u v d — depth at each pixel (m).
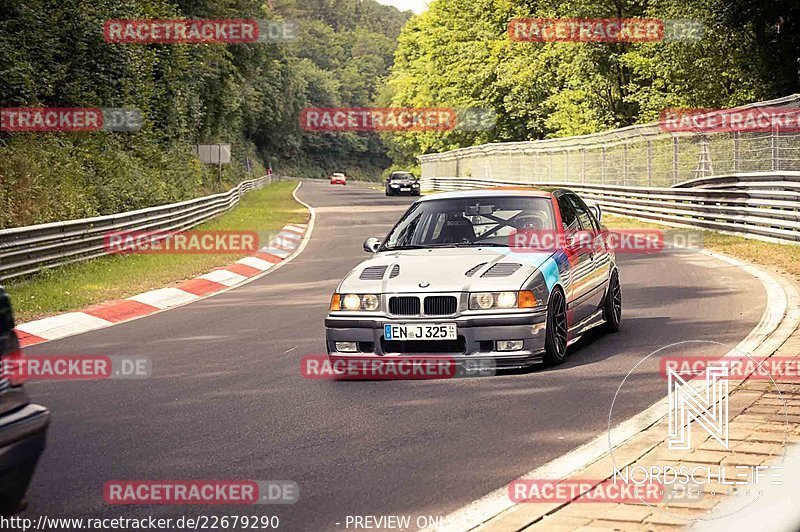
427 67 78.88
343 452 5.81
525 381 7.64
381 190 78.12
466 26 75.81
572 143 38.66
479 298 7.78
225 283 17.53
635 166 30.69
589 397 6.95
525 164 47.62
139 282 16.73
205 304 14.23
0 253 15.37
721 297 11.91
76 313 13.27
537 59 56.06
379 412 6.84
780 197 18.30
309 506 4.81
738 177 21.00
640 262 17.16
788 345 8.28
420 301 7.85
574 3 45.31
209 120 51.53
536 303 7.83
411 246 8.91
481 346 7.83
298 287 15.77
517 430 6.12
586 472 5.05
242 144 93.56
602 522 4.24
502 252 8.46
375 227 31.28
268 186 89.94
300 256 22.02
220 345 10.27
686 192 24.03
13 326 4.52
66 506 4.95
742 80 36.75
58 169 24.38
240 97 57.22
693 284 13.44
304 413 6.92
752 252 17.27
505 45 62.28
